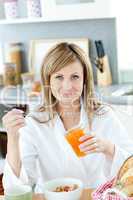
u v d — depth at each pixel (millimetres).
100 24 3820
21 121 1638
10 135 1631
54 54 1708
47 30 4051
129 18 3443
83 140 1505
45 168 1795
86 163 1767
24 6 4062
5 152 3180
